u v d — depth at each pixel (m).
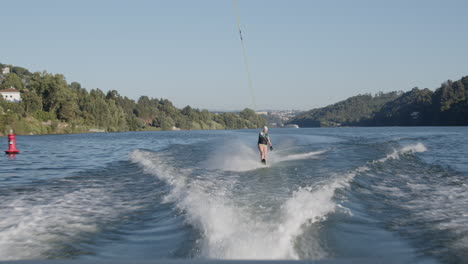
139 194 7.86
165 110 169.25
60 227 5.28
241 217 5.25
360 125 191.75
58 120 82.38
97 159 17.02
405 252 4.20
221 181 9.11
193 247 4.21
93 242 4.64
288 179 9.25
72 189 8.60
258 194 7.16
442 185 8.77
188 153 18.03
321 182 8.44
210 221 5.12
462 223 5.46
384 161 13.27
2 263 2.12
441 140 30.98
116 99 149.75
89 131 90.44
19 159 17.39
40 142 37.69
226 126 185.62
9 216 5.86
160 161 14.12
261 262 1.98
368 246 4.36
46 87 84.62
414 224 5.41
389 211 6.21
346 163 12.53
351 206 6.38
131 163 14.66
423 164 12.93
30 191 8.34
